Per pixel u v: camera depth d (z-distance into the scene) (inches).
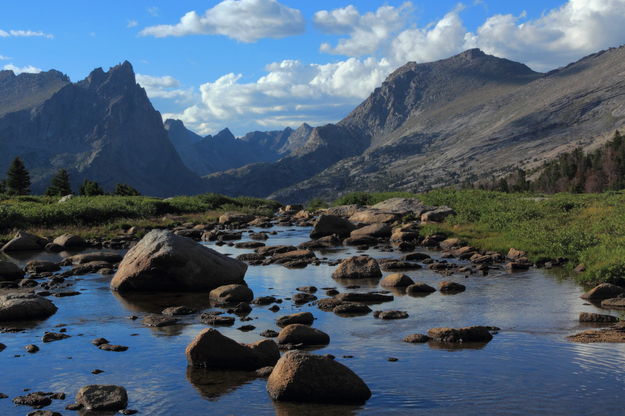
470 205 1552.7
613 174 5536.4
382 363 354.6
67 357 378.9
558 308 506.6
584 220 1106.1
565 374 325.4
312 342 405.4
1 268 713.6
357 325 459.5
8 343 417.1
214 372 346.6
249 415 276.8
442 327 428.5
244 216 1699.1
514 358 358.6
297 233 1376.7
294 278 710.5
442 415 271.4
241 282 680.4
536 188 6510.8
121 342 416.2
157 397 304.0
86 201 1945.1
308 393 295.0
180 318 497.0
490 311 500.1
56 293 609.9
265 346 366.3
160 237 657.6
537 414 268.8
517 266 737.6
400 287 632.4
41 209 1528.1
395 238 1129.4
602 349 371.9
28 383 328.5
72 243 1106.7
